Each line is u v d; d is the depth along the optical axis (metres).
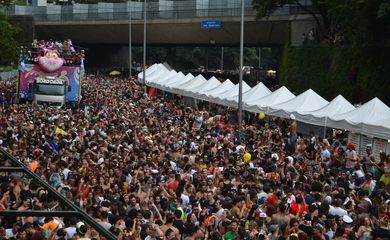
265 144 24.84
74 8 90.94
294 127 25.17
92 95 51.09
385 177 18.73
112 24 88.81
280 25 74.00
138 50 129.38
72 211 4.69
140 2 86.56
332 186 16.59
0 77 77.69
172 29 85.12
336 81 52.56
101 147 21.28
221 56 126.25
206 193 15.06
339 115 26.77
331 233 12.70
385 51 44.72
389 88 44.62
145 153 20.23
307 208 13.85
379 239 11.25
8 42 56.34
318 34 62.09
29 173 5.20
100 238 10.84
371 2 43.41
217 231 12.24
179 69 123.38
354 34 47.62
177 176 16.25
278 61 82.75
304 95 30.75
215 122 31.11
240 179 16.91
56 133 24.47
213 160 18.91
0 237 11.12
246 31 78.81
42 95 44.78
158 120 32.31
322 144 22.92
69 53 48.31
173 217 12.52
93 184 15.80
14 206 13.17
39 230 11.22
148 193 15.54
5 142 22.59
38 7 93.62
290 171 18.12
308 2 69.38
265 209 14.12
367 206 14.23
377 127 23.81
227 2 78.75
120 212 13.19
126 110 35.97
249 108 33.84
